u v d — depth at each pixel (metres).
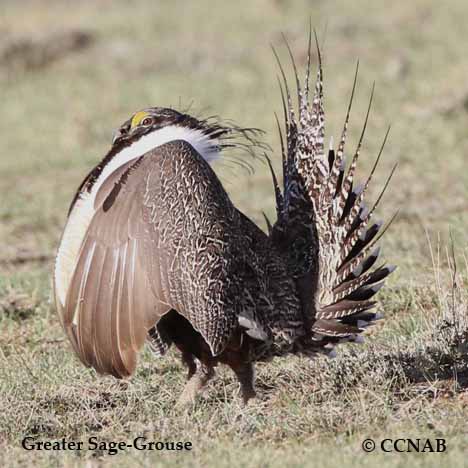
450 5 82.25
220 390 23.23
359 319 20.92
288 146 22.02
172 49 76.69
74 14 91.19
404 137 50.78
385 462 17.84
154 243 19.23
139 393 22.95
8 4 98.25
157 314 19.12
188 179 19.83
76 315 19.16
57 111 66.25
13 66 76.81
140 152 20.14
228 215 20.36
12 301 31.06
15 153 58.50
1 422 21.66
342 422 20.47
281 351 21.27
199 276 19.62
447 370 22.97
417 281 28.38
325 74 65.69
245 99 62.22
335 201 20.95
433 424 19.92
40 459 19.72
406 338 24.77
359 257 20.61
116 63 75.12
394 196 41.62
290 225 21.67
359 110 56.72
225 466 18.03
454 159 46.41
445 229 35.06
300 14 83.69
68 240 19.39
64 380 24.05
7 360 25.81
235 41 77.31
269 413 21.20
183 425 20.80
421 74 63.00
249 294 20.55
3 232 43.25
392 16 80.31
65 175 53.44
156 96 65.50
